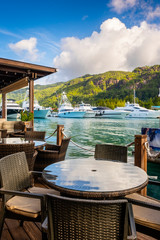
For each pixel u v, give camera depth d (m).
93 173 1.71
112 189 1.36
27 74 8.10
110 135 14.34
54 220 1.10
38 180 3.44
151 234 1.42
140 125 27.55
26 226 2.08
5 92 12.10
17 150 2.62
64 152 3.58
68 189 1.37
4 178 1.65
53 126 23.77
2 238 1.87
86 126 24.81
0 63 6.82
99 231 1.02
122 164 2.04
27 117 7.75
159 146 5.96
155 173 4.70
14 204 1.63
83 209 1.02
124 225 1.00
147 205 1.34
